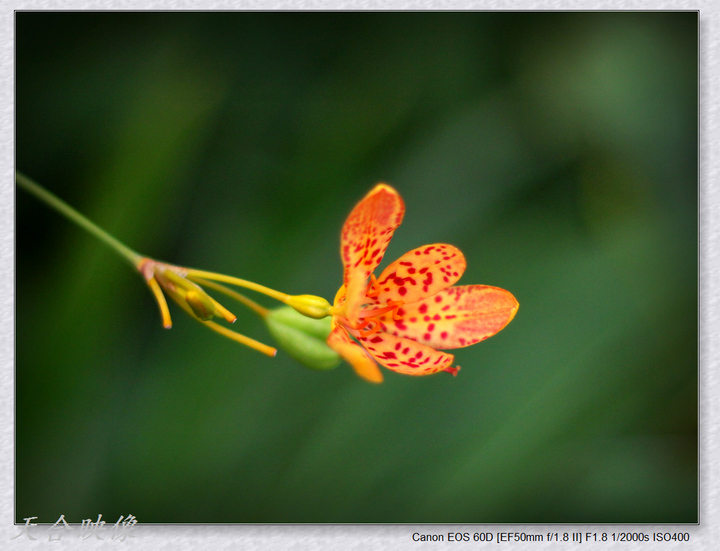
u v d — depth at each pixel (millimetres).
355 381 532
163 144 532
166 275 490
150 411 529
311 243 540
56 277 526
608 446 533
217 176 545
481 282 541
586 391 532
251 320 535
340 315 485
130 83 538
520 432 527
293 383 532
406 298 495
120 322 531
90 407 527
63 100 535
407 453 527
